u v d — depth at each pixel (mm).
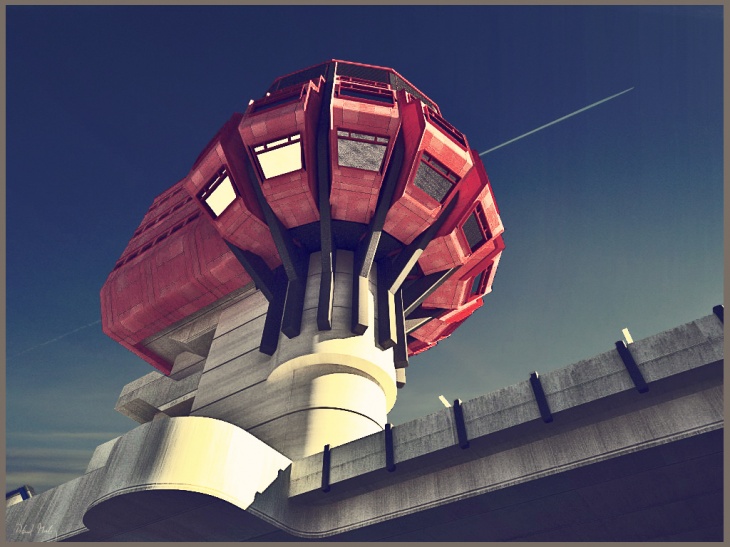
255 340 43406
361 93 42469
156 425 28703
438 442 26781
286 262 41094
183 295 51281
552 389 25203
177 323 54219
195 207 57625
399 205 40594
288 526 28859
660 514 25734
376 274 43500
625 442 23625
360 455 29219
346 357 36750
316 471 30219
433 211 41469
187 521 28750
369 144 39500
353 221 41812
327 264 39656
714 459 23016
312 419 34281
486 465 26500
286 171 39688
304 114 39062
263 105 41844
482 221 44281
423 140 39531
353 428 34500
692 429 22516
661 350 23484
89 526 30391
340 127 39375
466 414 27000
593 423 24906
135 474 27000
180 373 54656
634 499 25266
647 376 23125
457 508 26641
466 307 53312
